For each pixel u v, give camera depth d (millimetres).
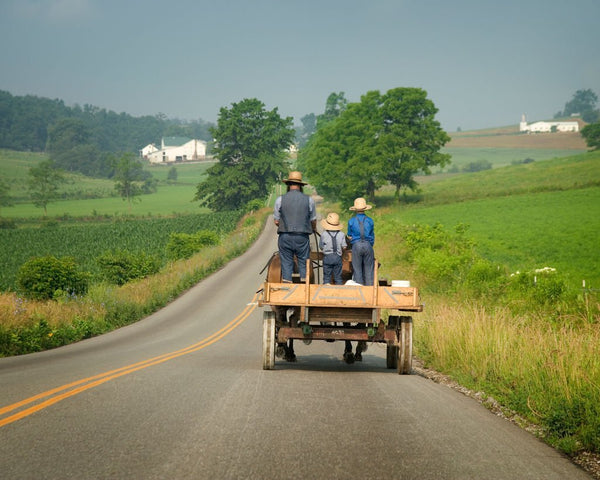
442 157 127000
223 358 16219
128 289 43250
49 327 24922
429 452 6168
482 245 69812
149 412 7574
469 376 12555
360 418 7508
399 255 55781
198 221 125562
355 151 127125
